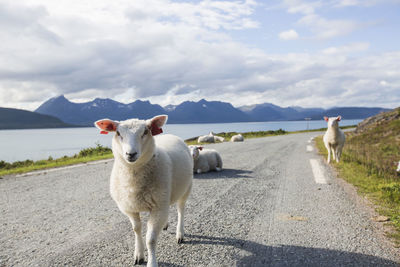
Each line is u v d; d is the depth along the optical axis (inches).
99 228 169.0
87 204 220.4
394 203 203.9
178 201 155.8
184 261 127.7
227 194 244.7
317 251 134.3
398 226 161.0
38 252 137.5
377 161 404.2
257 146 740.0
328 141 421.4
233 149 663.1
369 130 834.2
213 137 1011.9
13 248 142.3
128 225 174.1
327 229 160.4
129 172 124.0
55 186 288.8
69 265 124.7
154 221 124.2
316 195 234.5
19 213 199.6
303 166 392.5
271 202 217.5
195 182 300.0
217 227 167.8
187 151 168.7
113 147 132.2
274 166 398.0
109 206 214.5
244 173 348.8
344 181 289.3
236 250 137.6
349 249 135.3
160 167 128.4
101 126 130.7
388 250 133.3
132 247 143.4
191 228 167.3
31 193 259.9
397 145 579.2
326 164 410.6
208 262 126.3
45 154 1432.1
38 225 174.9
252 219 180.1
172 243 147.7
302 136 1290.6
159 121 129.2
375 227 161.6
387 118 863.1
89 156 622.8
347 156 468.1
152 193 124.5
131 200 125.6
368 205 203.5
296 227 164.7
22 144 2701.8
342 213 187.0
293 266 121.2
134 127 124.5
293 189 258.1
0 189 279.3
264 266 121.9
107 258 131.4
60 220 183.6
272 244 143.3
